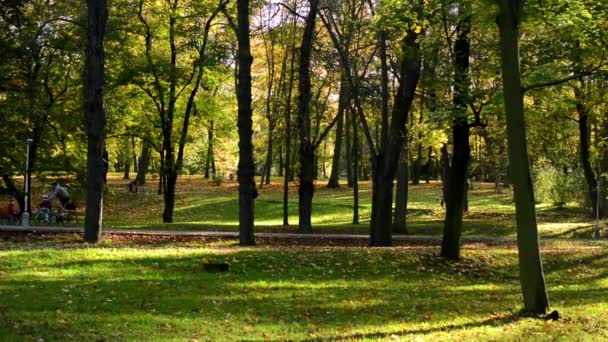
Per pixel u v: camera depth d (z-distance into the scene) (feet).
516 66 32.07
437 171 231.71
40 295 32.37
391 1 51.78
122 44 89.35
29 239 67.72
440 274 51.31
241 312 31.27
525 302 32.63
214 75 100.27
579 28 46.44
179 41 102.12
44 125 89.20
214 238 74.84
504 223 107.76
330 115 138.51
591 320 30.50
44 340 23.88
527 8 40.86
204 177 205.87
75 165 95.14
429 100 70.38
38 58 86.79
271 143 111.75
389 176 69.21
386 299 37.42
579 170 136.36
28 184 85.51
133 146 134.92
